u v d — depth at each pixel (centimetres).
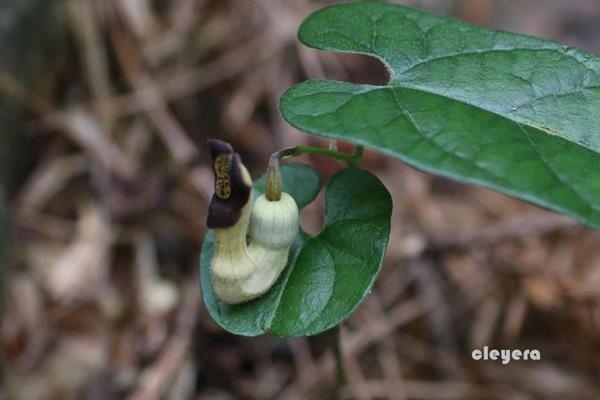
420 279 53
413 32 39
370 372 51
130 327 51
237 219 36
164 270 53
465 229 56
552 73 37
